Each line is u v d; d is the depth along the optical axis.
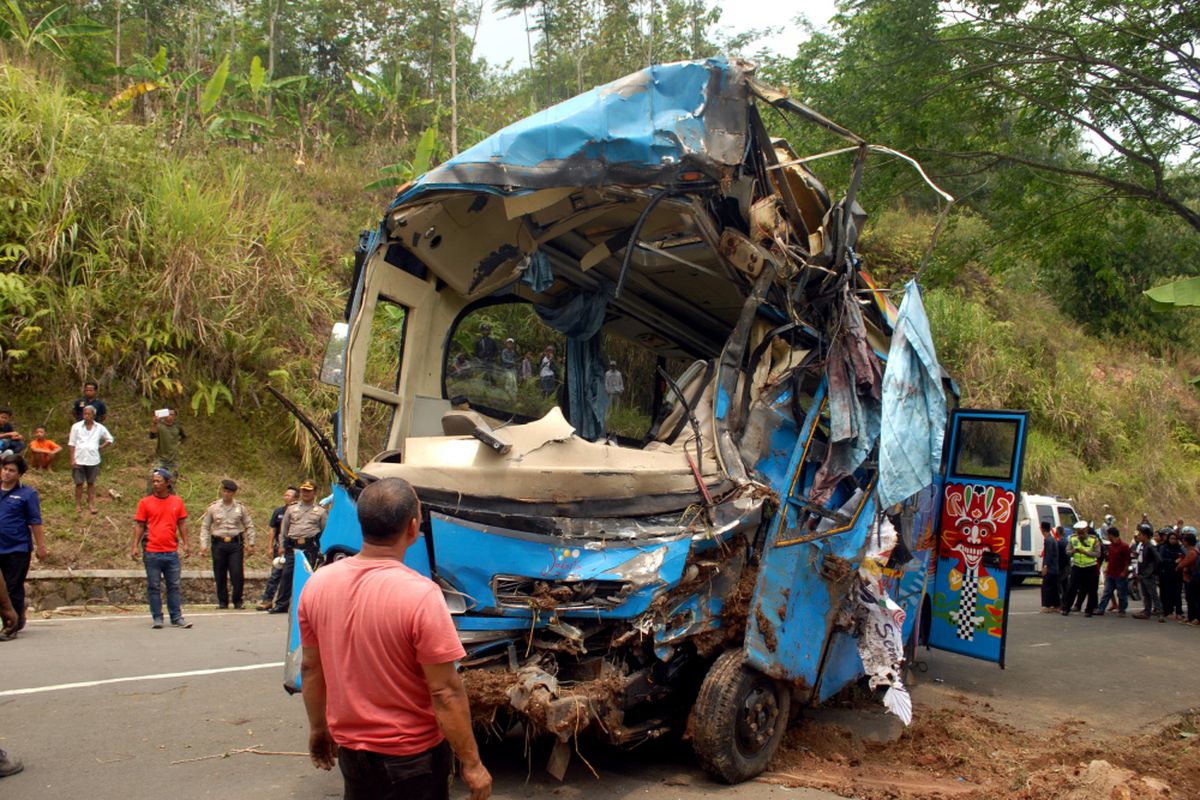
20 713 6.53
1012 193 13.33
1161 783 5.21
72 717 6.48
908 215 30.44
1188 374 35.66
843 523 6.23
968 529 8.84
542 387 7.07
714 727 5.28
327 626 3.13
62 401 13.64
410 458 5.39
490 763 5.71
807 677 5.89
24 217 13.92
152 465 13.79
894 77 12.66
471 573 4.93
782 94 5.61
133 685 7.44
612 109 5.32
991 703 8.16
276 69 29.22
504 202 5.55
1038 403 28.80
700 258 6.54
